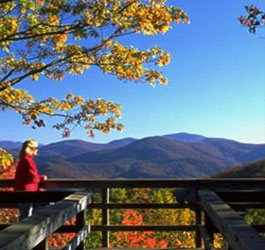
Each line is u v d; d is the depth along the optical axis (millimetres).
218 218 2986
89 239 11562
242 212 4891
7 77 12164
